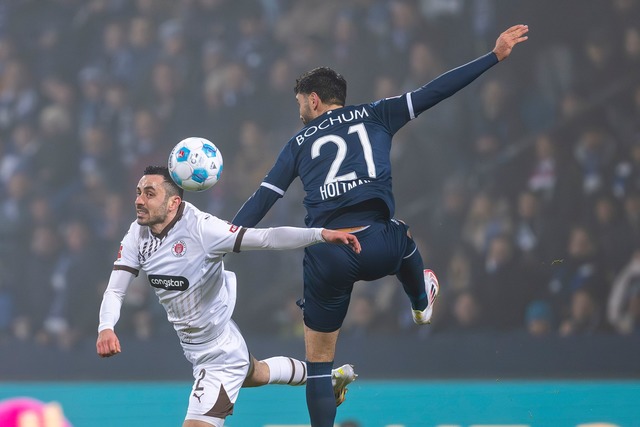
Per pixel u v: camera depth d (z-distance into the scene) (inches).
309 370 622.5
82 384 1357.0
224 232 588.4
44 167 1688.0
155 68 1722.4
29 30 1839.3
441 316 1393.9
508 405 1064.2
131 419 1111.0
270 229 573.3
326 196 590.2
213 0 1763.0
